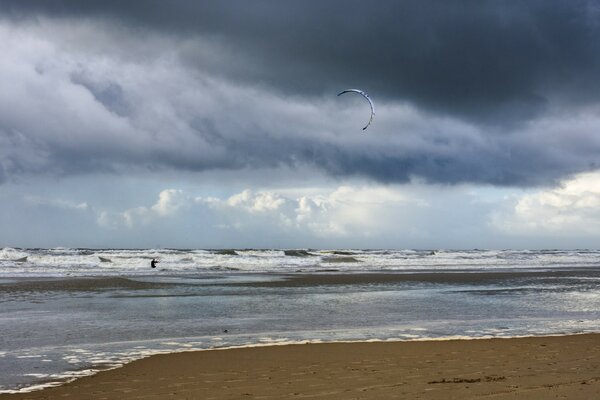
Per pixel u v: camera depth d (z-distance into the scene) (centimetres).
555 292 2420
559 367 865
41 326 1373
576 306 1867
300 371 842
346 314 1627
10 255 5072
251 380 782
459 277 3509
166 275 3584
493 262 6009
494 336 1225
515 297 2177
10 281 2878
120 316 1568
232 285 2762
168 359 945
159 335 1243
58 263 4306
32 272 3641
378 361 916
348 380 775
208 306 1828
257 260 5191
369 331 1301
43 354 1010
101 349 1064
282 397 687
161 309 1741
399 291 2445
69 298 2069
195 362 916
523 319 1528
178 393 717
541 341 1133
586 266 5550
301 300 2030
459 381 762
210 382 774
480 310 1741
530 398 663
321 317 1558
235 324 1418
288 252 6925
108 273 3697
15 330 1307
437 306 1847
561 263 6256
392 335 1241
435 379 777
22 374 842
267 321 1475
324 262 5328
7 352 1030
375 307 1811
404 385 740
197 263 4675
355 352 1002
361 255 6625
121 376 820
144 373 838
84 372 852
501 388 717
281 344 1109
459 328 1354
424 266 5097
